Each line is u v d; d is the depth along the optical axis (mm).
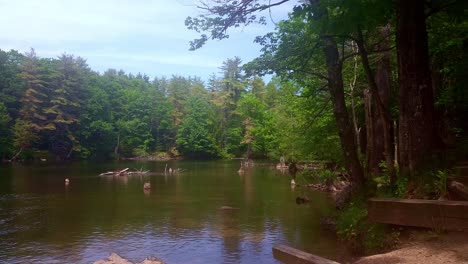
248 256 11484
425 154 9336
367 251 9234
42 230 15312
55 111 65438
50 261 11242
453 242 7172
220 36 12336
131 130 79375
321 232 14039
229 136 84188
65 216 18203
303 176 32562
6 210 19812
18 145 58938
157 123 86312
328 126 23016
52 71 66062
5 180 34188
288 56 15031
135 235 14430
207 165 60000
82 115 69438
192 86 106625
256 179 36344
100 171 45062
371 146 16797
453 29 13391
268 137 65312
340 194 16719
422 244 7480
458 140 13867
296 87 22422
